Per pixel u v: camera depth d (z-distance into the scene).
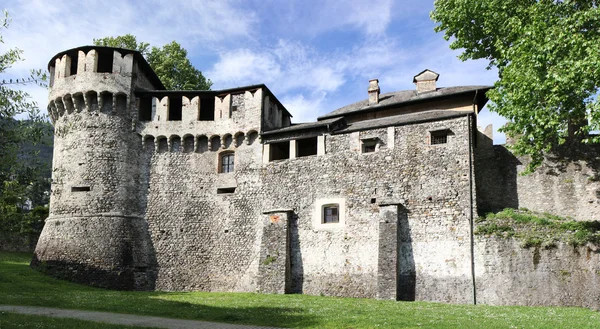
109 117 32.19
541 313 18.28
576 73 19.19
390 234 25.73
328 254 27.70
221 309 18.56
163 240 31.50
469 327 14.19
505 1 25.95
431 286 24.64
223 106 32.97
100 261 29.53
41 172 15.45
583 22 20.11
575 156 27.75
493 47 29.12
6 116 14.24
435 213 25.72
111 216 30.58
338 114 34.34
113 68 32.62
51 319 14.27
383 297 24.77
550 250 22.70
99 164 31.28
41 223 39.00
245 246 30.11
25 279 26.83
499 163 29.12
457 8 28.44
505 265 23.39
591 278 21.52
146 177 32.75
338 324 14.88
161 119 33.22
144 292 26.77
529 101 21.77
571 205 27.16
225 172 32.25
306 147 32.72
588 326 14.51
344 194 28.23
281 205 29.83
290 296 25.58
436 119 26.97
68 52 33.22
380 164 27.77
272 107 34.34
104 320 15.06
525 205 28.03
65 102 32.47
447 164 26.16
